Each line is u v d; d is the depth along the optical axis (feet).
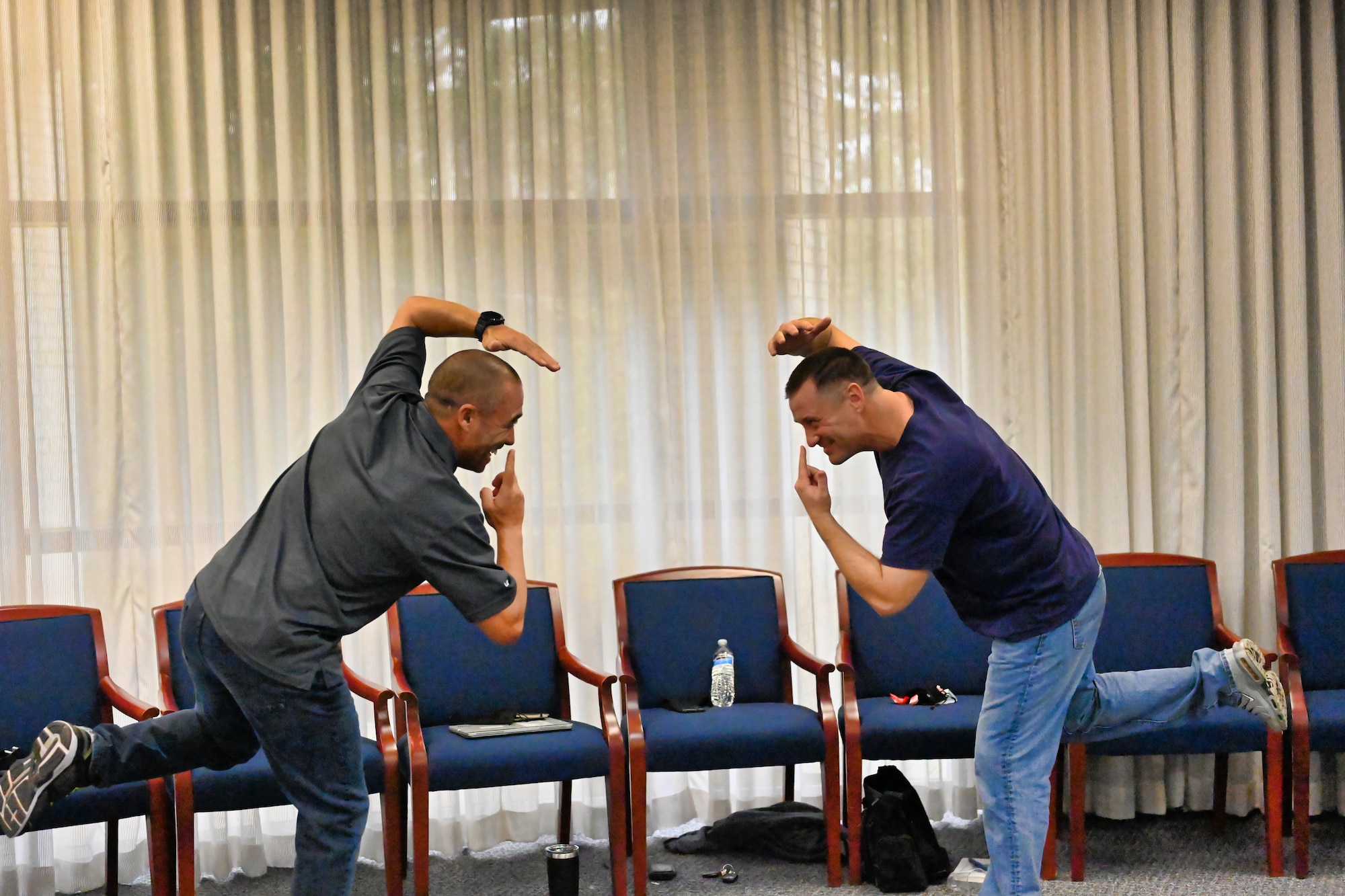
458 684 12.03
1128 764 13.12
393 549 7.64
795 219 13.52
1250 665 9.61
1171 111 13.58
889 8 13.57
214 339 12.87
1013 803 8.96
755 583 12.78
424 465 7.76
